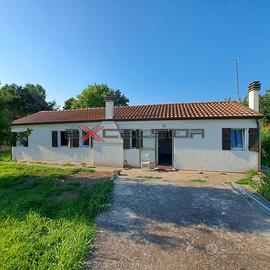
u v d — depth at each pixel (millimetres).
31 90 44031
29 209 5738
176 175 11164
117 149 14133
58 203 6188
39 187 8031
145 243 4352
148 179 10023
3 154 19391
